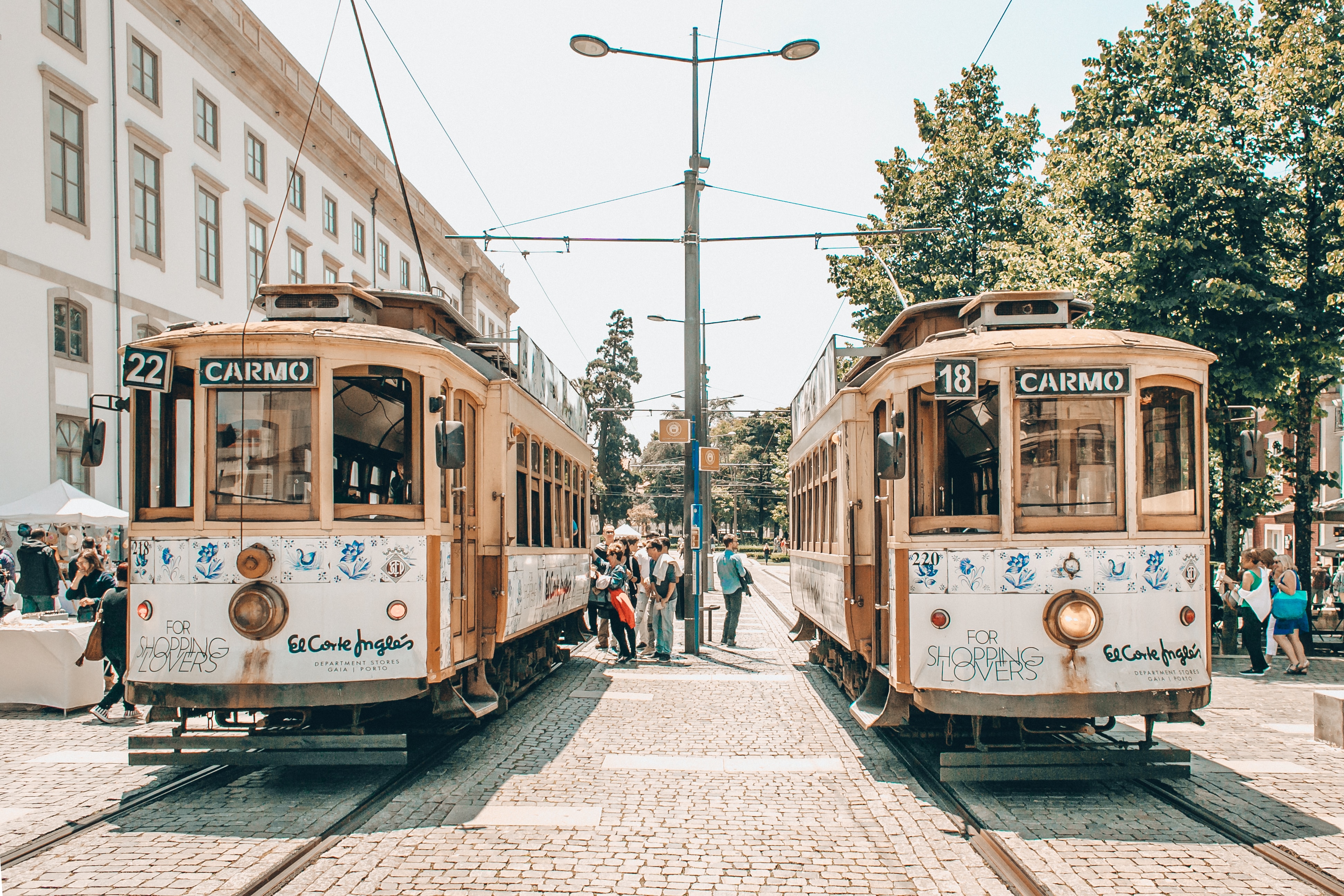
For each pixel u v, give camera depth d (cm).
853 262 2238
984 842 535
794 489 1349
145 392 652
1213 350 1425
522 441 941
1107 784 662
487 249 1481
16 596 1552
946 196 2139
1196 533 627
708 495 1994
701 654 1452
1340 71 1433
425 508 669
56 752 778
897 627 661
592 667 1309
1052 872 485
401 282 3906
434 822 573
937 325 830
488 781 673
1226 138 1471
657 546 1429
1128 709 598
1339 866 489
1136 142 1500
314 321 741
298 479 636
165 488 644
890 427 689
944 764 612
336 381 662
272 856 507
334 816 580
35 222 1841
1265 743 809
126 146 2120
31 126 1836
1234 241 1442
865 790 652
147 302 2192
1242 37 1602
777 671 1258
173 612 626
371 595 637
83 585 1034
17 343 1792
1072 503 616
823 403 986
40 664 962
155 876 477
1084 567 605
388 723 782
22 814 588
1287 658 1380
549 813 592
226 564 624
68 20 1958
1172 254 1416
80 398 1948
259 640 619
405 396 677
